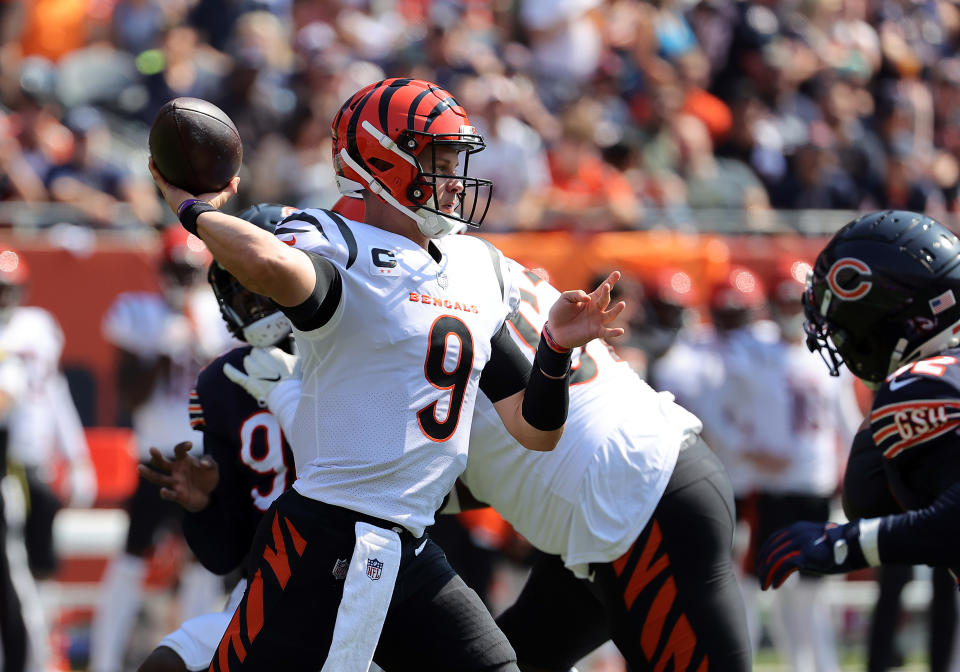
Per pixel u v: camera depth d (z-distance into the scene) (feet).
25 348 72.95
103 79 113.60
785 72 118.21
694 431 43.34
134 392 74.84
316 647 33.76
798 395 76.23
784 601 76.69
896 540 36.70
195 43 117.39
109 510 86.94
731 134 111.24
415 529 34.30
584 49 120.88
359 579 33.24
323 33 117.80
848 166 113.09
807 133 115.03
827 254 40.37
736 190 104.78
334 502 33.63
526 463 42.04
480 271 36.09
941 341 39.22
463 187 35.50
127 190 96.32
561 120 106.11
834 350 41.78
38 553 73.72
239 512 41.55
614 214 95.30
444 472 34.65
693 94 115.75
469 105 100.78
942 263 38.96
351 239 33.68
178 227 77.46
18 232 89.92
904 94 125.90
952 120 131.34
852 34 130.21
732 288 77.46
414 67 111.14
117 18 120.06
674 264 91.25
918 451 37.32
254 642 33.96
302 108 104.12
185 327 75.36
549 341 34.35
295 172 100.37
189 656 40.60
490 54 114.83
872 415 38.55
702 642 41.11
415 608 34.50
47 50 120.26
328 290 32.50
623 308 33.81
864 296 39.32
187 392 75.15
